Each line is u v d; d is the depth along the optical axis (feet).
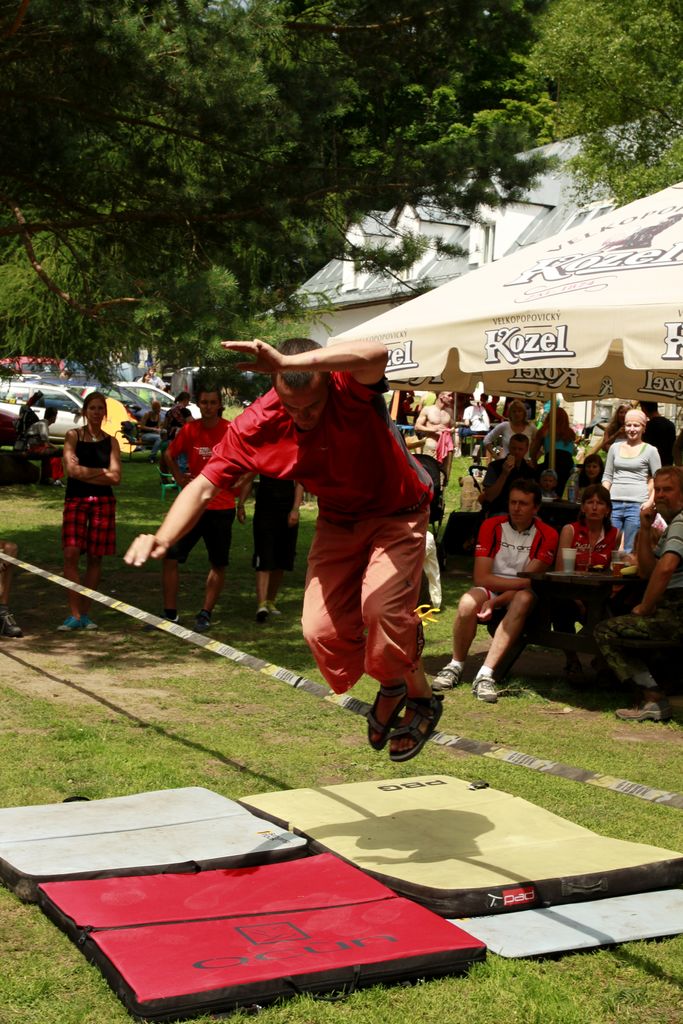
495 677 27.22
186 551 33.12
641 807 17.88
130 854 14.05
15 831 14.89
